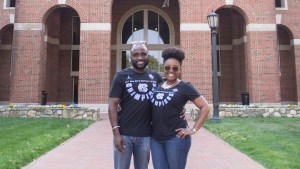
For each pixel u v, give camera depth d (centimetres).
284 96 2702
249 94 2097
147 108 403
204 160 777
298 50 2627
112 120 397
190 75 2055
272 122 1395
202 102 376
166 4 2670
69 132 1120
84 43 2055
